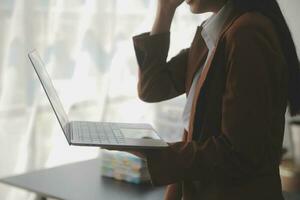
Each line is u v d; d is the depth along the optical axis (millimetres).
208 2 972
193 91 999
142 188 1537
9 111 1885
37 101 1950
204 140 905
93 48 2160
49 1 1949
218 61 882
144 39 1128
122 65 2318
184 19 2439
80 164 1791
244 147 801
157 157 860
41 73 1092
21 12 1849
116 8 2240
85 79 2152
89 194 1448
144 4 2363
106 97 2244
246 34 835
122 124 1198
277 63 842
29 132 1938
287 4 2184
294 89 948
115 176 1615
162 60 1144
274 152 875
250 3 912
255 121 804
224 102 837
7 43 1833
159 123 2510
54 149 2059
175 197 1055
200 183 922
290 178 1782
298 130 1819
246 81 814
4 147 1892
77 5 2064
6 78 1854
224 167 824
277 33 906
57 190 1467
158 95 1166
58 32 2008
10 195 1914
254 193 880
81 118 2156
